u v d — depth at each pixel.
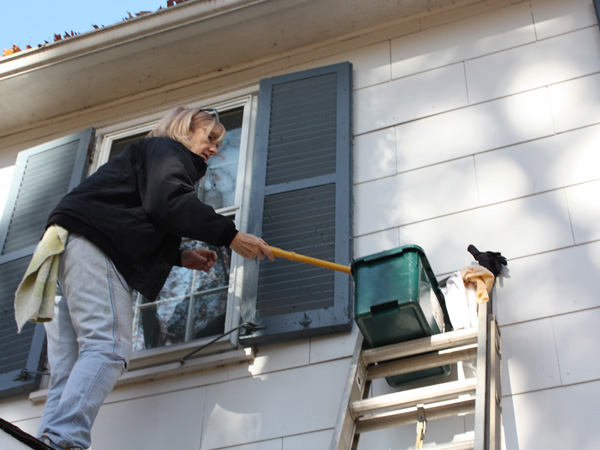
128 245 3.23
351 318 3.73
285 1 4.71
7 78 5.13
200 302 4.18
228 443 3.62
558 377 3.26
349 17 4.77
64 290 3.19
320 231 4.06
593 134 3.85
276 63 4.95
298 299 3.88
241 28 4.85
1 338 4.38
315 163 4.31
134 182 3.38
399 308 3.19
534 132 3.98
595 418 3.11
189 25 4.86
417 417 3.14
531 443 3.14
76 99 5.26
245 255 3.36
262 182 4.34
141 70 5.08
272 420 3.60
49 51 5.03
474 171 3.99
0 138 5.48
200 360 3.88
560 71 4.13
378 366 3.35
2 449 2.45
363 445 3.39
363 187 4.19
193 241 4.42
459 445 2.80
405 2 4.66
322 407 3.55
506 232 3.75
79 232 3.18
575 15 4.30
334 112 4.47
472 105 4.22
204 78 5.07
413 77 4.48
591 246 3.55
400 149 4.23
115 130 5.09
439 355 3.29
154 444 3.73
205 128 3.69
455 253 3.78
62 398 2.89
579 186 3.73
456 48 4.49
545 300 3.48
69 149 5.03
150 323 4.21
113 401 3.94
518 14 4.46
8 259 4.67
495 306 3.55
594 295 3.42
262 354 3.83
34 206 4.88
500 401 3.12
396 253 3.33
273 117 4.59
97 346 3.03
